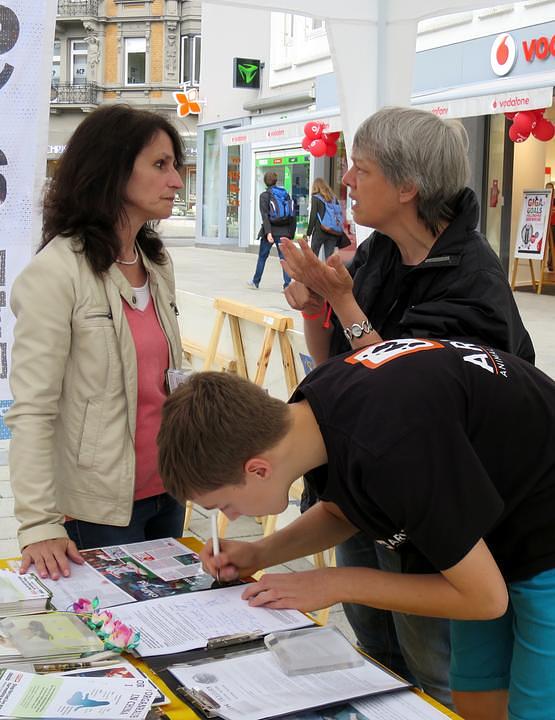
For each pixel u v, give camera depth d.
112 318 2.12
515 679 1.70
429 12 3.36
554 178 12.55
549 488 1.58
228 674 1.45
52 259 2.06
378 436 1.38
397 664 2.48
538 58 10.38
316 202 10.73
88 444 2.12
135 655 1.52
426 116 2.04
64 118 36.72
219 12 19.05
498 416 1.51
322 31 15.28
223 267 15.30
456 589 1.47
